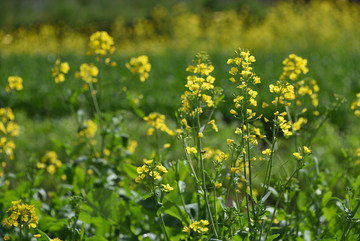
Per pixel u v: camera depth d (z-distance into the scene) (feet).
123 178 15.84
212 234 10.57
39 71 67.36
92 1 175.73
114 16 155.43
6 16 172.55
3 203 13.55
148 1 168.55
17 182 21.42
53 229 12.57
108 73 47.83
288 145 26.07
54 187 23.57
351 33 90.68
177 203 12.79
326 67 56.34
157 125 14.51
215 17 136.36
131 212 14.15
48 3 180.65
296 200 14.82
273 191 13.51
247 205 10.39
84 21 156.35
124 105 37.83
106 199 13.75
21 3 181.57
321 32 90.48
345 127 33.71
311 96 14.38
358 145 24.44
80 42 107.45
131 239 13.53
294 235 12.90
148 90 45.73
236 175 11.86
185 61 70.38
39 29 150.51
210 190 13.30
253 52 72.33
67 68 15.72
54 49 103.96
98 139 25.67
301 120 13.61
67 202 15.10
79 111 16.79
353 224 11.31
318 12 99.91
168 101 41.42
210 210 11.62
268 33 91.81
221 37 100.22
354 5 105.81
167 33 126.21
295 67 13.00
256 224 10.32
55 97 44.29
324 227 13.69
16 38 125.29
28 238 13.35
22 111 41.50
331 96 40.63
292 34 92.63
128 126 30.60
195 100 11.14
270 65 59.47
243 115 10.50
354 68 54.54
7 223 10.52
